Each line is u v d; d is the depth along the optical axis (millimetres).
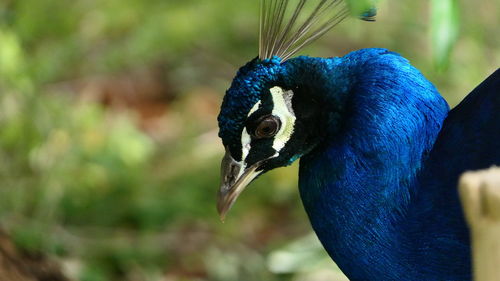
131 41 13484
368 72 6102
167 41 13766
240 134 6227
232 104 6188
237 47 14445
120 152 11086
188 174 11812
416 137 5996
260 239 11102
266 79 6148
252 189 11773
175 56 14086
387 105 5984
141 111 13367
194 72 13961
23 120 10703
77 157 10914
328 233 6250
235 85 6215
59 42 13047
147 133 12898
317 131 6219
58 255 9648
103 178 11023
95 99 13148
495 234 3219
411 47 13555
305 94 6160
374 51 6234
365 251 6117
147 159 12008
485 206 3225
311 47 13648
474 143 5918
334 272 9602
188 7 14484
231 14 14531
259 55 6363
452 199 5871
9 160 10766
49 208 10406
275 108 6180
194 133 12648
